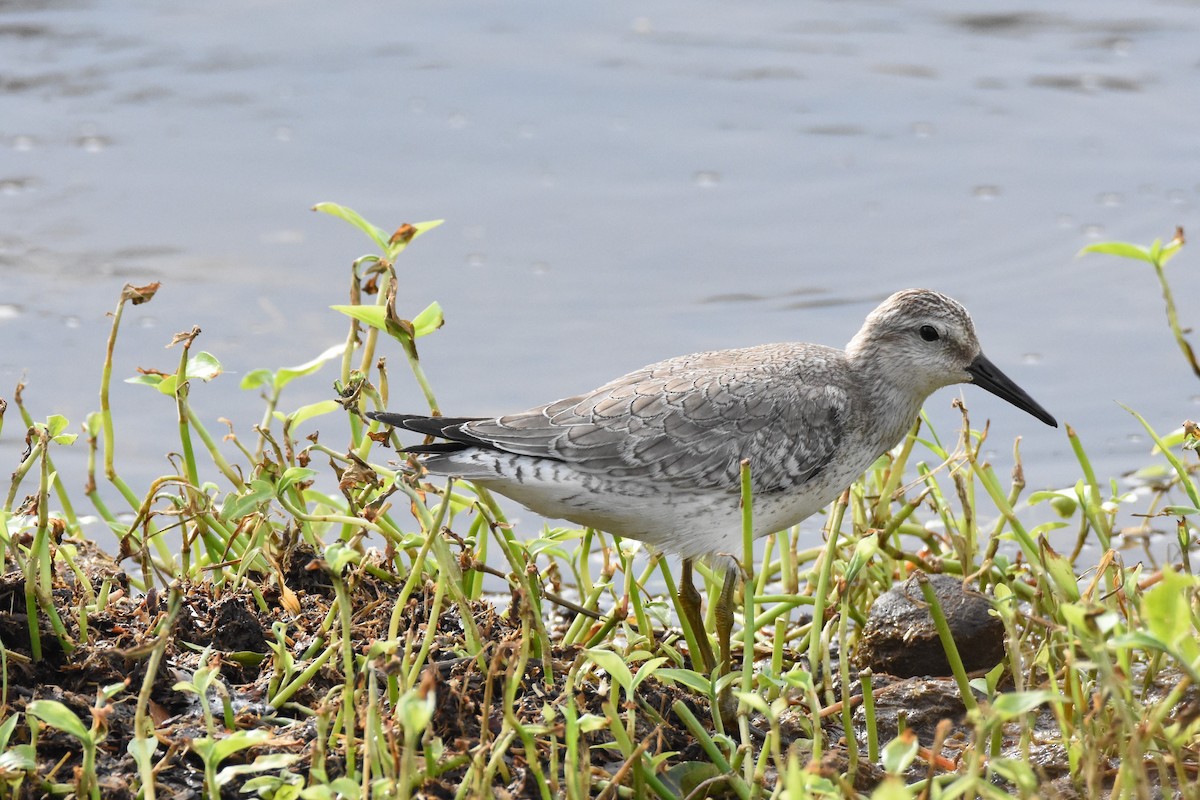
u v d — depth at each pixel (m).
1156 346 15.88
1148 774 8.68
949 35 23.80
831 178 19.86
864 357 11.25
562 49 23.38
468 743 7.70
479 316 16.72
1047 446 14.43
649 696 8.94
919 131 20.94
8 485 13.30
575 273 17.72
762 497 10.52
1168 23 23.67
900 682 10.24
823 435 10.66
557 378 15.40
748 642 8.48
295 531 10.23
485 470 9.97
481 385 15.24
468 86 22.22
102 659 8.70
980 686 8.82
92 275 17.28
